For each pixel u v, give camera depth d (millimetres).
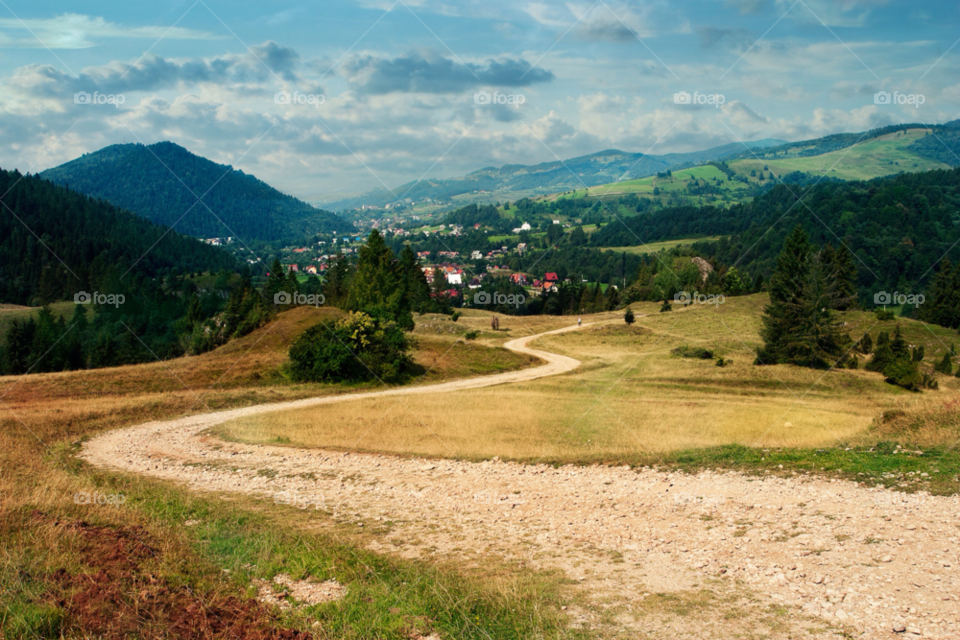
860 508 13242
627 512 14430
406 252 109438
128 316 114875
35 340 91438
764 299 99000
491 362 60938
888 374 47156
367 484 18922
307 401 41375
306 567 10812
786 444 20828
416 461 21938
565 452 21797
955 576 9234
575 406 34375
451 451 23141
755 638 7758
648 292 128875
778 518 12992
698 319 89000
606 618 8562
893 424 21469
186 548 11539
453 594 9508
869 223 143250
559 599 9312
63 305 141625
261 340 63562
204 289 162375
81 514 12891
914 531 11461
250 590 9695
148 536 11945
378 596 9508
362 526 14117
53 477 16609
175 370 50250
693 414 30781
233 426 30391
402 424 29234
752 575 9938
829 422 27031
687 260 138125
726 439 22797
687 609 8742
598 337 79000
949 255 124562
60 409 33500
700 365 55656
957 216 142500
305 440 26453
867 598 8695
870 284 126750
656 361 60219
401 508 15844
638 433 25125
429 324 89438
